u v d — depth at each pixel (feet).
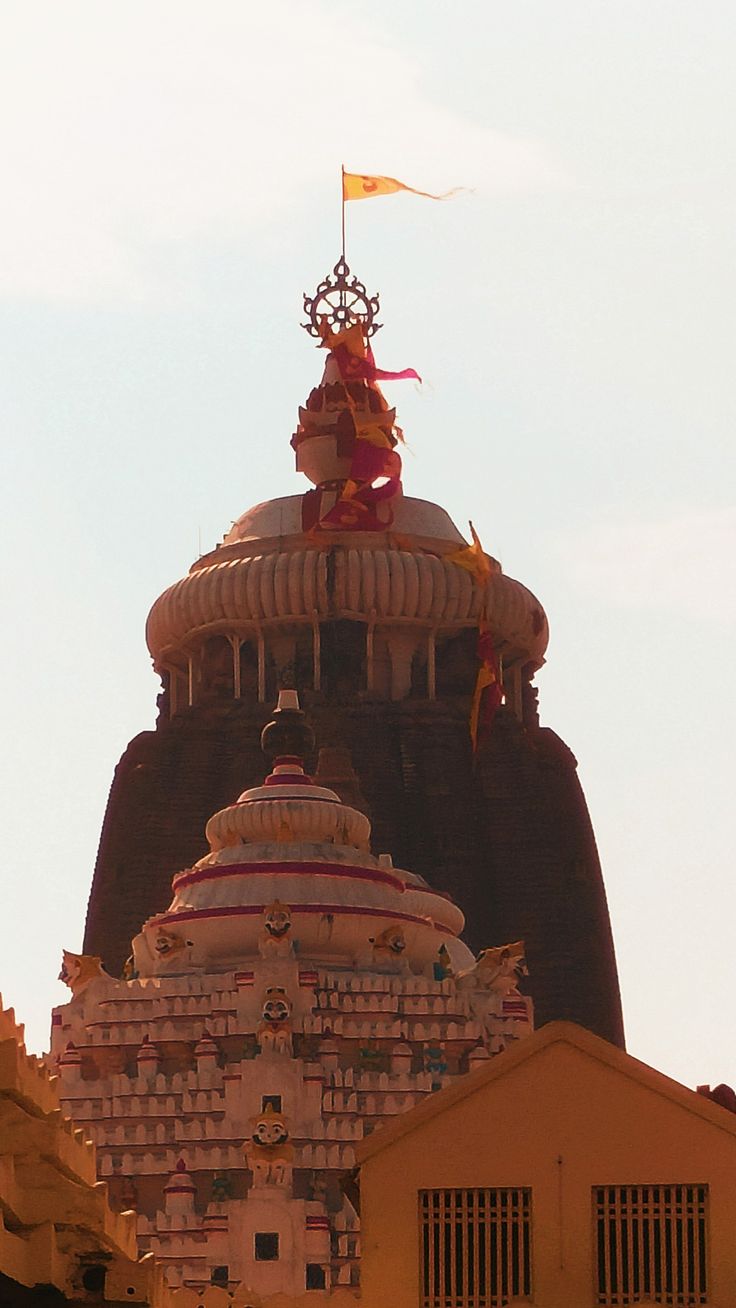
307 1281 577.84
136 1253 333.83
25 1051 306.55
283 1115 592.60
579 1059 349.00
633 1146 345.72
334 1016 627.87
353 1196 368.68
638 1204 344.28
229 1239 581.53
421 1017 634.02
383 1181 348.38
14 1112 304.30
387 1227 347.15
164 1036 625.41
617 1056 348.79
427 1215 347.15
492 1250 345.72
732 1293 339.77
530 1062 350.23
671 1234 342.85
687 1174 343.87
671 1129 345.72
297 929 644.69
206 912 648.38
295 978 628.28
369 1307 344.90
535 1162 346.74
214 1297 416.46
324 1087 613.52
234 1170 601.21
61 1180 305.32
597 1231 343.87
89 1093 618.85
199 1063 618.03
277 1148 589.73
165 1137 608.19
